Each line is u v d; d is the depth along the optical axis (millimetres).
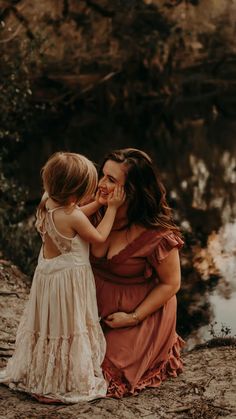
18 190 10102
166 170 12602
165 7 19453
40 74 17562
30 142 14617
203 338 5801
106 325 3641
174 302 3732
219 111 18938
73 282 3402
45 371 3439
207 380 3678
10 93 10773
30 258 7465
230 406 3398
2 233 8273
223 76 20547
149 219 3529
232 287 7176
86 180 3369
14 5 15883
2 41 12875
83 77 18516
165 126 17078
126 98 19297
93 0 18219
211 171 12570
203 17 20125
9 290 5281
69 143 14836
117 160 3510
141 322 3617
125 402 3422
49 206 3453
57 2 17141
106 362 3545
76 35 18172
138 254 3531
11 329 4535
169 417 3299
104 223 3459
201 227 9406
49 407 3363
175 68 20078
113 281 3635
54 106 18000
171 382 3670
